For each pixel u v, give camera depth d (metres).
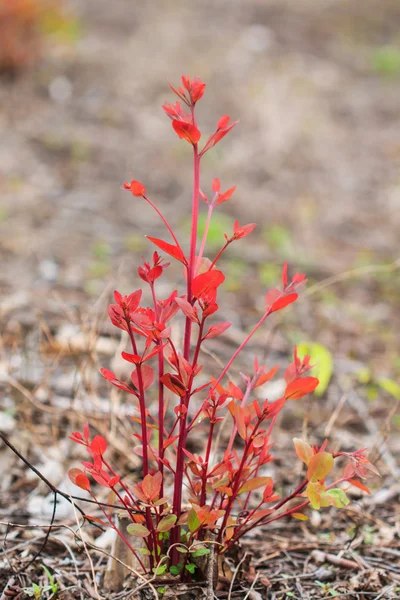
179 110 1.60
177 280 4.18
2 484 2.34
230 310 3.92
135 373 1.62
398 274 4.70
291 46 9.34
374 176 6.43
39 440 2.48
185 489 2.19
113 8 9.90
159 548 1.69
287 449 2.66
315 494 1.60
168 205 5.37
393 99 8.17
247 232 1.58
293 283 1.70
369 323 4.02
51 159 5.74
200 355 3.33
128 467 2.43
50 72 7.26
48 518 2.18
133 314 1.52
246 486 1.64
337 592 1.87
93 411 2.51
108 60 7.82
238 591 1.80
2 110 6.39
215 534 1.76
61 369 2.98
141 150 6.14
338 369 3.40
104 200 5.25
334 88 8.23
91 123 6.48
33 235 4.51
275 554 2.05
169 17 9.83
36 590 1.78
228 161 6.25
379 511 2.33
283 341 3.61
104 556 1.98
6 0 6.86
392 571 1.98
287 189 5.97
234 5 10.48
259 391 3.09
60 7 8.34
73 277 3.99
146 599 1.70
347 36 9.87
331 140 6.98
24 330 3.26
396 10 10.75
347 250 5.06
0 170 5.36
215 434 2.65
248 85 7.79
